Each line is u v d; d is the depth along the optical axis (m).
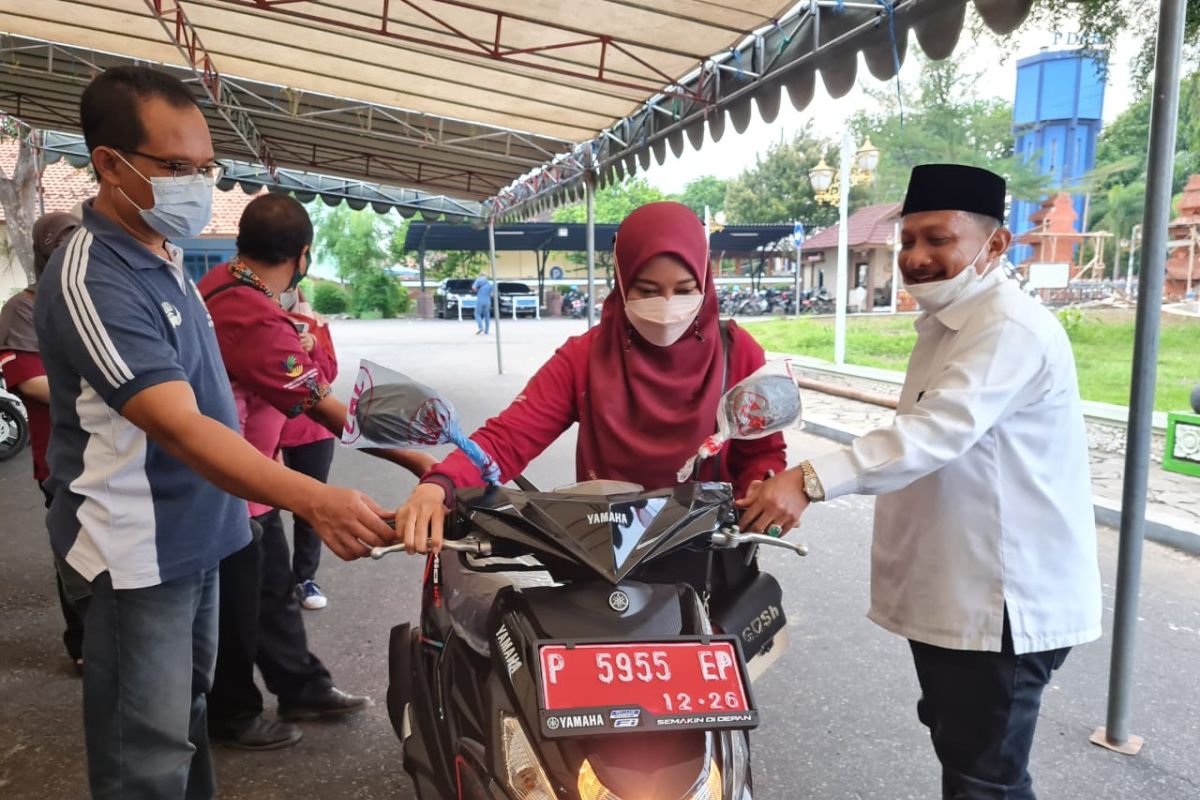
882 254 31.61
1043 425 2.07
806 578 5.07
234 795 2.93
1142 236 3.04
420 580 4.93
